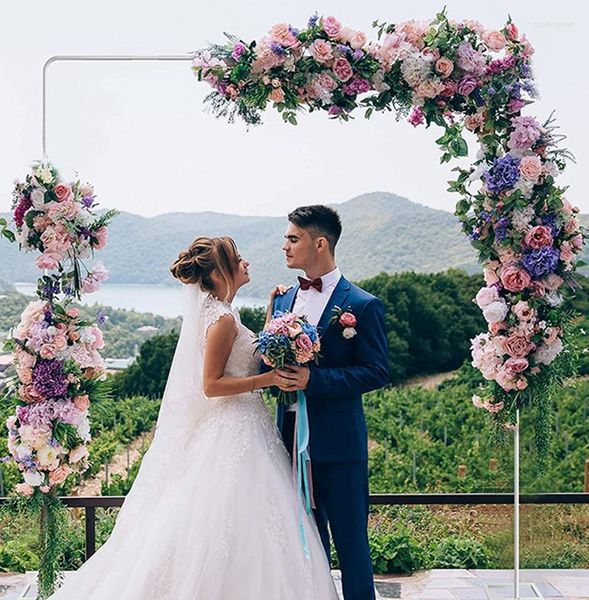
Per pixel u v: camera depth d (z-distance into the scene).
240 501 3.55
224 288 3.82
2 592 4.66
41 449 4.05
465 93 3.94
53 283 4.14
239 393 3.69
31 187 4.10
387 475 8.52
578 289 4.13
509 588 4.52
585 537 4.52
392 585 4.68
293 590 3.47
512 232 4.00
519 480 4.37
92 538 4.44
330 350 3.78
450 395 8.77
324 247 3.85
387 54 3.91
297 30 3.87
